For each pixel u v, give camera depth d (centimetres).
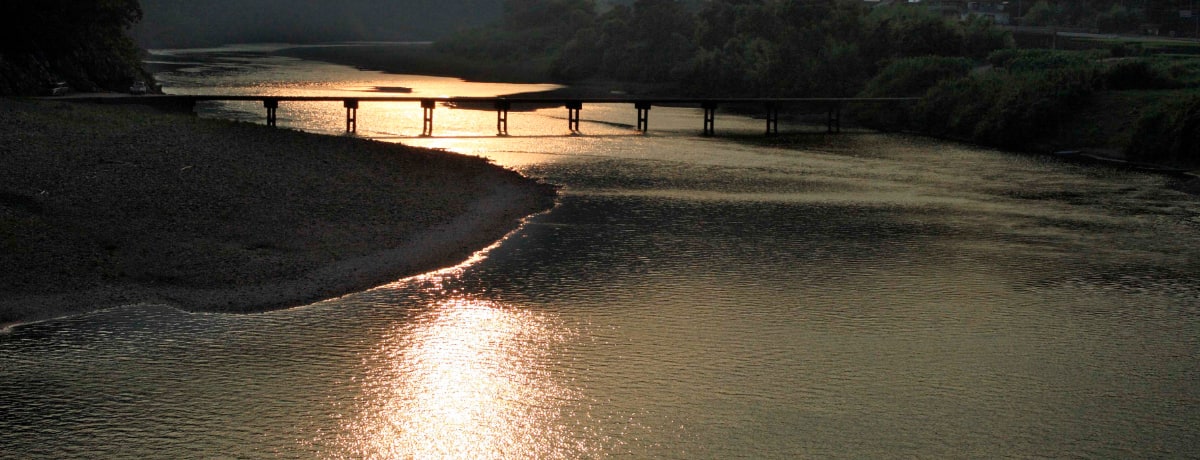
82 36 6856
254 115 7088
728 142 6662
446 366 2344
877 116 8262
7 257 2759
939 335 2605
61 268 2761
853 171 5428
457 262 3164
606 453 1948
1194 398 2228
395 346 2448
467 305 2758
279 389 2194
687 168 5350
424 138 6244
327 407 2120
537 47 16162
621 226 3781
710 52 11562
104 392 2148
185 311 2597
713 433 2033
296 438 1988
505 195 4225
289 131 5162
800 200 4444
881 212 4181
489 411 2122
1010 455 1958
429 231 3481
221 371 2272
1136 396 2238
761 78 10475
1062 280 3133
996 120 7112
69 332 2434
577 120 7062
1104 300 2927
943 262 3334
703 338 2552
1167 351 2511
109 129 4388
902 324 2686
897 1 13825
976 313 2788
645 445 1980
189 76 11200
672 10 12762
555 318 2678
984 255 3441
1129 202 4522
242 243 3111
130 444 1945
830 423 2083
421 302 2761
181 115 5625
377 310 2681
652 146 6281
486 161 4991
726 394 2216
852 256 3394
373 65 14612
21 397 2114
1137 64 7169
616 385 2256
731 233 3716
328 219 3469
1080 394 2244
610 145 6250
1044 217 4122
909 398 2209
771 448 1973
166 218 3234
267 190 3706
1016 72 8250
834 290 2983
